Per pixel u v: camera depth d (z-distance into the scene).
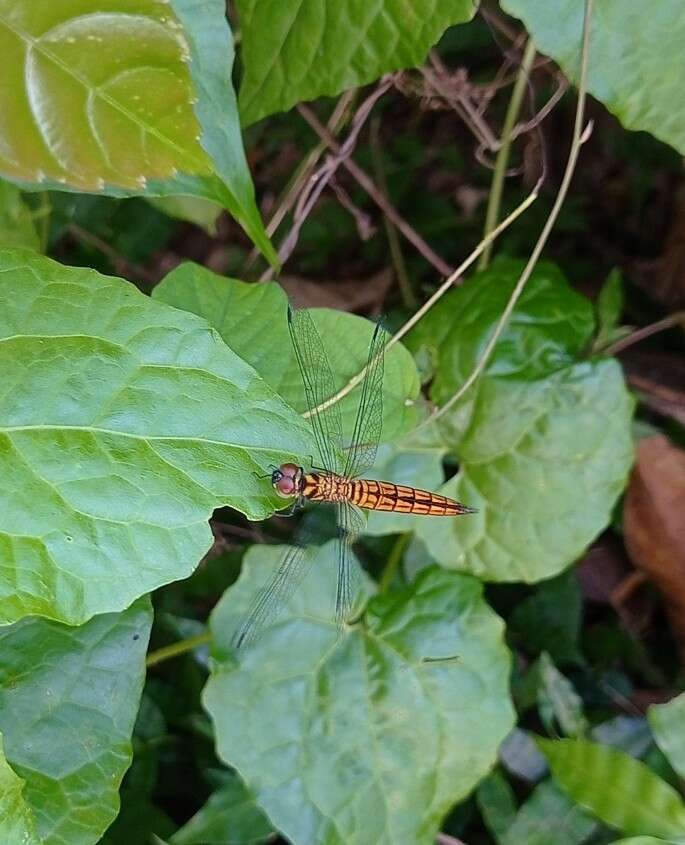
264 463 0.09
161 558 0.08
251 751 0.13
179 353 0.09
